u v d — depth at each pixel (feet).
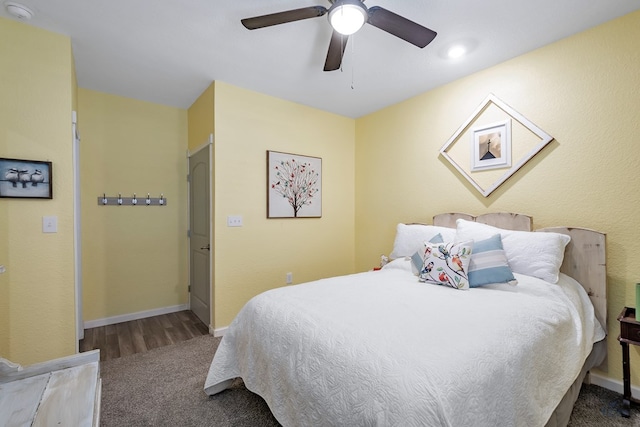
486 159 8.13
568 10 5.82
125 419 5.33
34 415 3.68
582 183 6.56
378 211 11.39
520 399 3.58
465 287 6.09
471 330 4.01
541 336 4.30
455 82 8.85
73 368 4.74
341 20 4.97
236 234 9.39
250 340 5.34
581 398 5.94
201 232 10.18
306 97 10.21
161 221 11.00
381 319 4.41
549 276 5.98
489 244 6.52
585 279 6.37
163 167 11.02
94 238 9.78
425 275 6.66
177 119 11.30
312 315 4.67
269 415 5.43
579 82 6.55
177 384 6.42
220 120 9.01
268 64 7.99
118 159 10.16
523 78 7.41
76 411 3.78
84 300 9.60
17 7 5.69
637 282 5.92
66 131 6.62
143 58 7.68
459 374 3.16
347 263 12.26
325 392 3.61
